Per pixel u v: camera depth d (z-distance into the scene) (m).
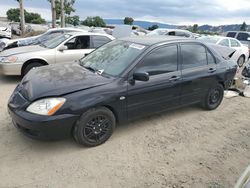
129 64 3.81
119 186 2.88
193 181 3.03
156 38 4.56
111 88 3.56
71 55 7.11
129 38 4.72
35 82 3.59
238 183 2.09
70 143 3.68
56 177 2.97
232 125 4.67
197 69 4.66
